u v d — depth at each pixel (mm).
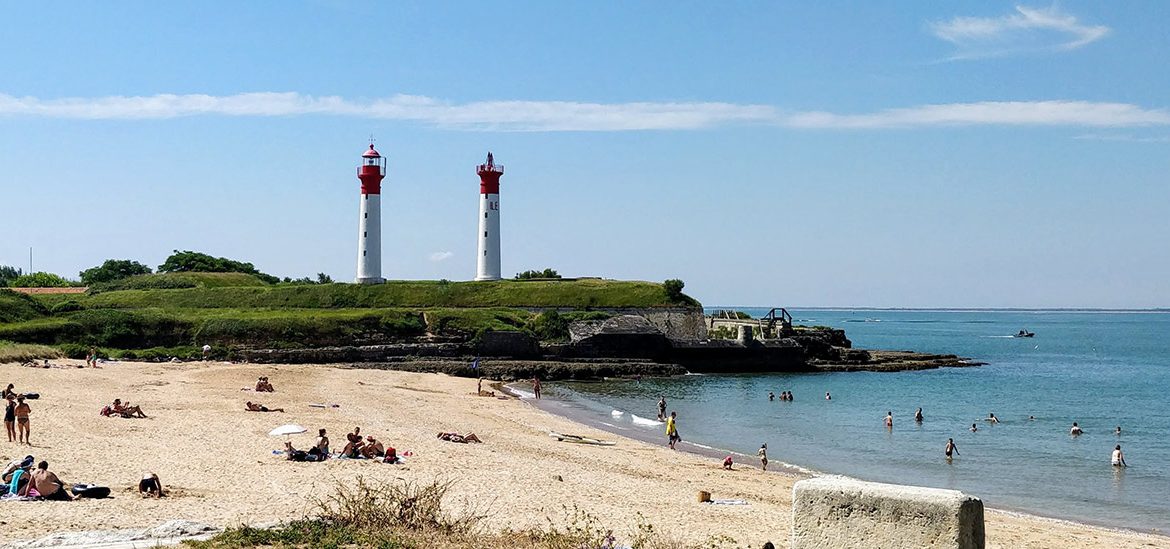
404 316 113438
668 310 125250
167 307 124875
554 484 33188
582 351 107938
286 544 19203
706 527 26156
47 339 98125
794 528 15062
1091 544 29031
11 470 26406
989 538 28688
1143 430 64875
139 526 21344
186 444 37094
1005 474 46031
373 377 83375
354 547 19484
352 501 22500
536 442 47562
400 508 22594
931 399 85438
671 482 37156
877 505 14289
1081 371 124812
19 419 34188
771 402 79438
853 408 76188
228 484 28625
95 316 103750
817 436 59188
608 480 35688
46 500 23844
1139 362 146000
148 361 92875
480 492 30281
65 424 40750
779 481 40000
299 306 124562
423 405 62906
